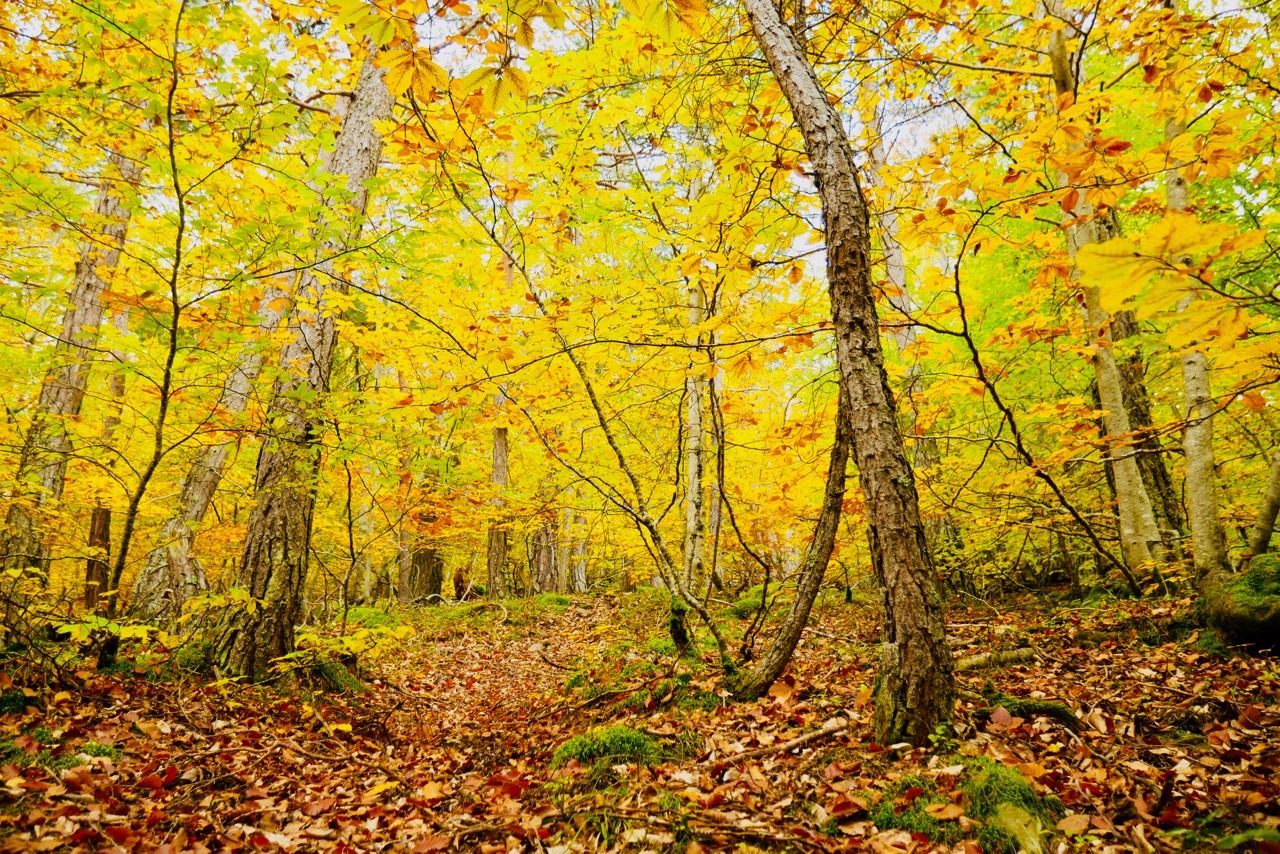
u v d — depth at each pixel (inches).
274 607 199.8
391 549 530.0
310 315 213.6
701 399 311.7
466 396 165.0
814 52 150.4
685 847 82.7
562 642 361.1
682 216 181.2
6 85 176.1
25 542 235.1
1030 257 213.5
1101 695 130.3
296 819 113.2
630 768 111.9
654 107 160.7
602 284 227.3
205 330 160.2
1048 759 96.0
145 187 160.9
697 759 116.4
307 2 189.6
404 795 127.6
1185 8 187.3
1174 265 49.1
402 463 223.0
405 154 145.3
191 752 130.7
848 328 106.4
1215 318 54.6
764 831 83.3
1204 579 165.2
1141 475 252.7
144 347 167.3
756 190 128.0
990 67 171.0
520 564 876.6
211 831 102.5
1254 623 143.0
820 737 114.0
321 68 252.2
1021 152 103.1
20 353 188.1
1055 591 335.9
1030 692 139.7
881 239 167.3
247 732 151.8
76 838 87.3
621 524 414.0
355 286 159.6
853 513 232.1
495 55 76.2
